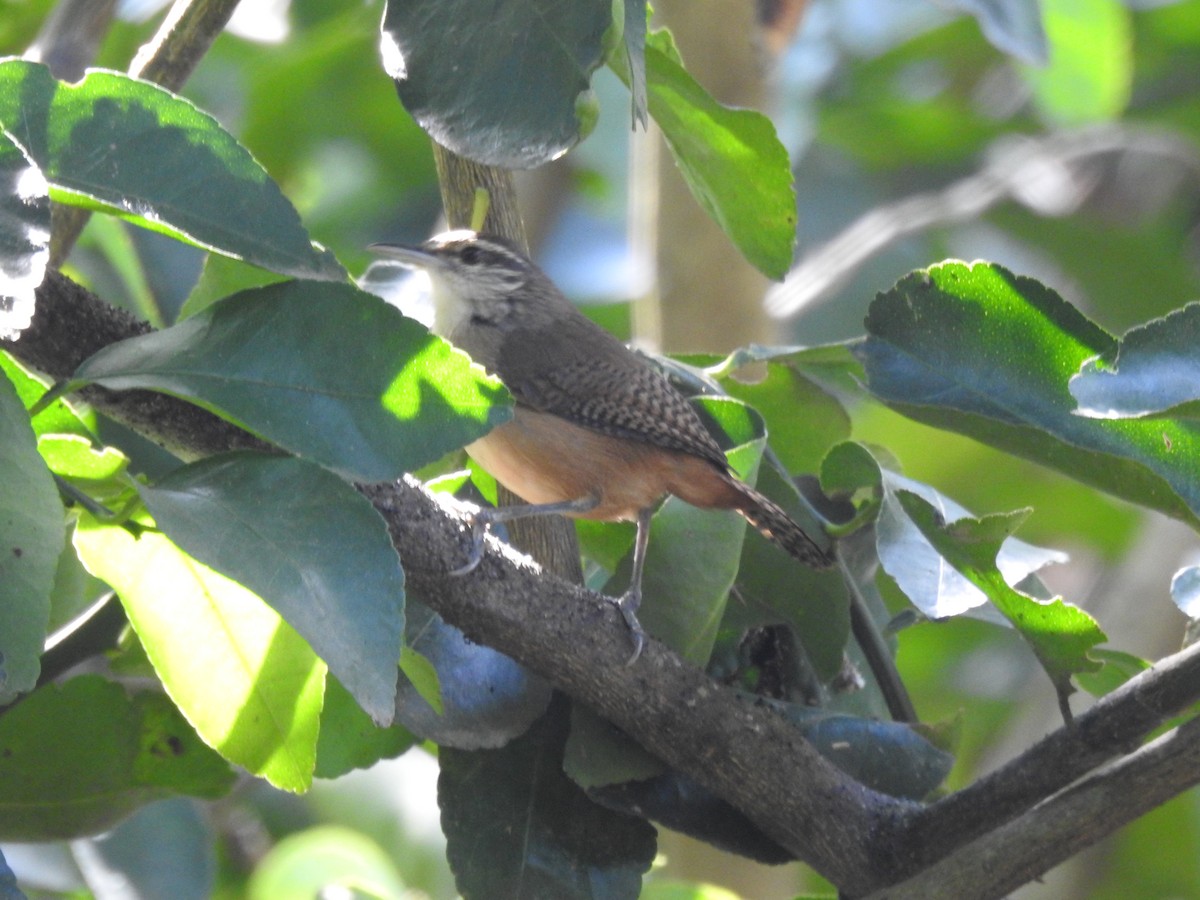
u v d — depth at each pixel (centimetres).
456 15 472
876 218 1488
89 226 846
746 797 541
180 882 704
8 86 440
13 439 369
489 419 432
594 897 566
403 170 1547
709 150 582
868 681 679
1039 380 561
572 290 1588
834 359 659
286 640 484
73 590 569
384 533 412
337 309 436
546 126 461
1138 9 1795
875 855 537
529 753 580
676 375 657
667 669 529
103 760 592
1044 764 503
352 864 905
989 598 520
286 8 1403
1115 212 1875
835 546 629
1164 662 481
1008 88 1881
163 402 476
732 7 993
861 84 1805
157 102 449
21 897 380
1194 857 1377
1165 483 536
